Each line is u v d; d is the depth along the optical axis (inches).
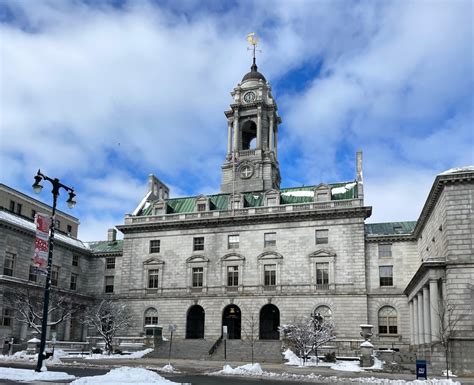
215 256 3038.9
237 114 3646.7
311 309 2768.2
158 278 3129.9
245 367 1684.3
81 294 3235.7
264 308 2960.1
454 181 1913.1
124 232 3297.2
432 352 1814.7
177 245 3144.7
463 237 1866.4
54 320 2974.9
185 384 1107.9
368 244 2861.7
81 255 3412.9
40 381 1162.6
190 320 3125.0
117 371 1197.7
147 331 2709.2
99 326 2699.3
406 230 2940.5
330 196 2957.7
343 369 1865.2
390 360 2145.7
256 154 3489.2
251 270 2938.0
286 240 2918.3
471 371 1723.7
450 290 1836.9
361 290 2723.9
